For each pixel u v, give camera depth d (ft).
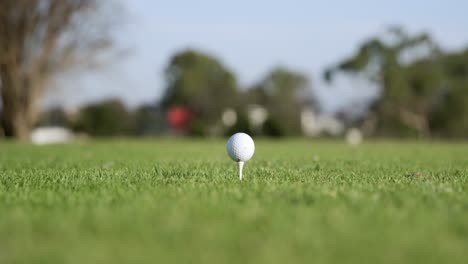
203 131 165.68
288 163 33.71
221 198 15.19
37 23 95.09
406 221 11.99
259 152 53.88
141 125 203.62
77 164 33.19
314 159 39.45
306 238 10.33
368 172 26.20
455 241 10.27
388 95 173.47
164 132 209.77
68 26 96.89
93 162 35.47
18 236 10.71
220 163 33.35
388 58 173.06
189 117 209.56
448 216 12.66
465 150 63.41
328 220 11.96
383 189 17.97
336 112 188.96
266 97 221.66
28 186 19.35
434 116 176.55
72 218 12.28
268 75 224.12
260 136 157.07
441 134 179.11
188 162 34.71
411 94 174.60
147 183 19.83
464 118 171.94
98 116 170.19
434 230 11.18
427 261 9.03
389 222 11.84
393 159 40.86
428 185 19.17
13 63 95.09
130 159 39.45
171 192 16.85
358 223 11.68
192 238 10.43
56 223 11.76
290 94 220.84
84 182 20.62
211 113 212.84
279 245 9.89
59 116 173.47
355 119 185.57
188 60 222.07
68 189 18.39
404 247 9.83
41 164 33.50
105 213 12.71
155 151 55.77
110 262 8.93
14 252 9.57
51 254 9.39
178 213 12.72
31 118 100.22
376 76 176.24
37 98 99.09
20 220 12.14
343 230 11.01
